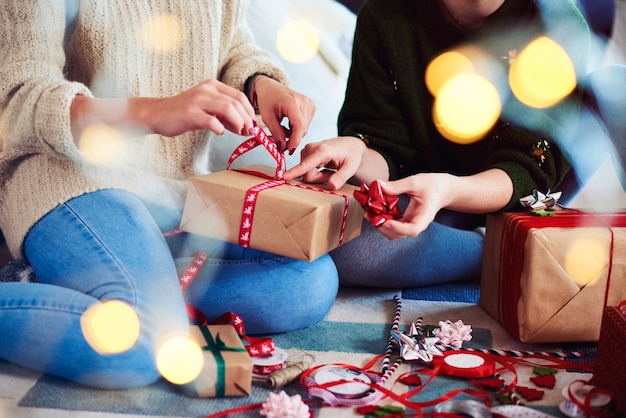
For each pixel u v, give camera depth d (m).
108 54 1.37
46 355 1.15
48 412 1.11
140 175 1.38
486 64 1.56
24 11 1.26
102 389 1.18
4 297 1.15
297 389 1.21
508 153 1.50
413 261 1.62
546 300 1.36
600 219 1.40
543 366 1.29
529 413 1.11
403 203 1.55
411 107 1.60
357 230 1.44
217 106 1.20
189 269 1.34
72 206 1.26
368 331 1.44
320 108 2.17
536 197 1.44
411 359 1.29
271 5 2.34
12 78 1.24
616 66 1.53
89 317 1.13
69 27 1.36
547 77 1.52
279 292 1.38
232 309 1.36
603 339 1.17
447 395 1.16
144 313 1.16
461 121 1.58
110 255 1.20
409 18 1.59
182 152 1.47
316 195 1.31
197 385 1.16
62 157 1.26
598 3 2.05
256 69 1.54
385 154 1.60
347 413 1.13
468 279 1.75
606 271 1.35
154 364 1.16
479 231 1.77
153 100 1.23
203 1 1.45
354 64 1.67
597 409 1.11
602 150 1.60
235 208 1.28
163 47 1.41
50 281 1.24
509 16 1.53
